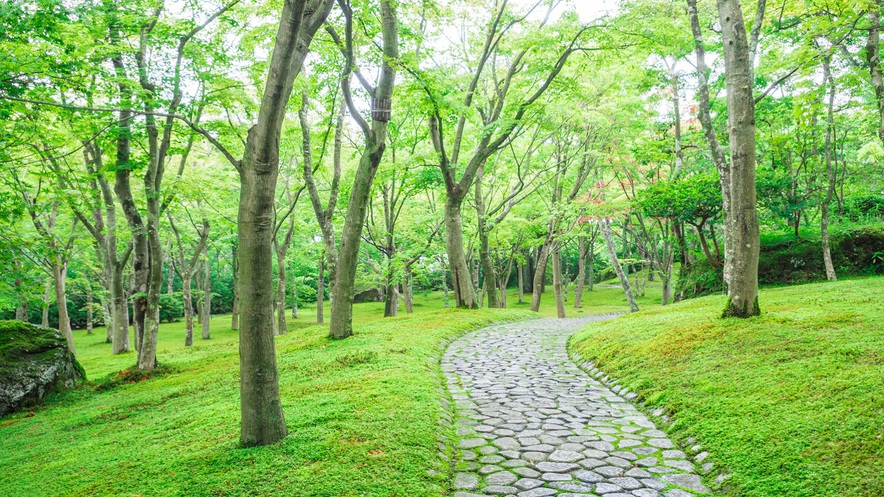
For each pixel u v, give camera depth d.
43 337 12.72
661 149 17.84
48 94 9.08
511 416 6.63
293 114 17.73
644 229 22.75
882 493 3.63
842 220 16.25
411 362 9.27
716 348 7.48
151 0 11.90
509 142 18.34
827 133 13.91
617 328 10.94
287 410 6.63
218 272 44.75
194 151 21.73
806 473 4.13
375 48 13.16
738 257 8.56
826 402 5.01
